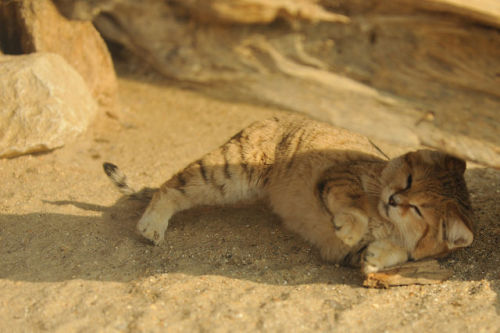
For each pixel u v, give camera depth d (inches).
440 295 256.1
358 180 299.0
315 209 313.4
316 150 327.0
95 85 472.1
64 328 219.9
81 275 265.0
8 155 377.1
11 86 381.1
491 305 246.4
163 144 455.5
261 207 364.5
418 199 272.5
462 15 203.8
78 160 403.2
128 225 323.3
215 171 335.3
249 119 524.4
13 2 405.1
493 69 214.7
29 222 312.8
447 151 204.1
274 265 288.8
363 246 291.6
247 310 238.1
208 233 323.0
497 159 207.9
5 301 237.1
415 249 282.8
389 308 245.0
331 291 260.4
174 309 237.0
